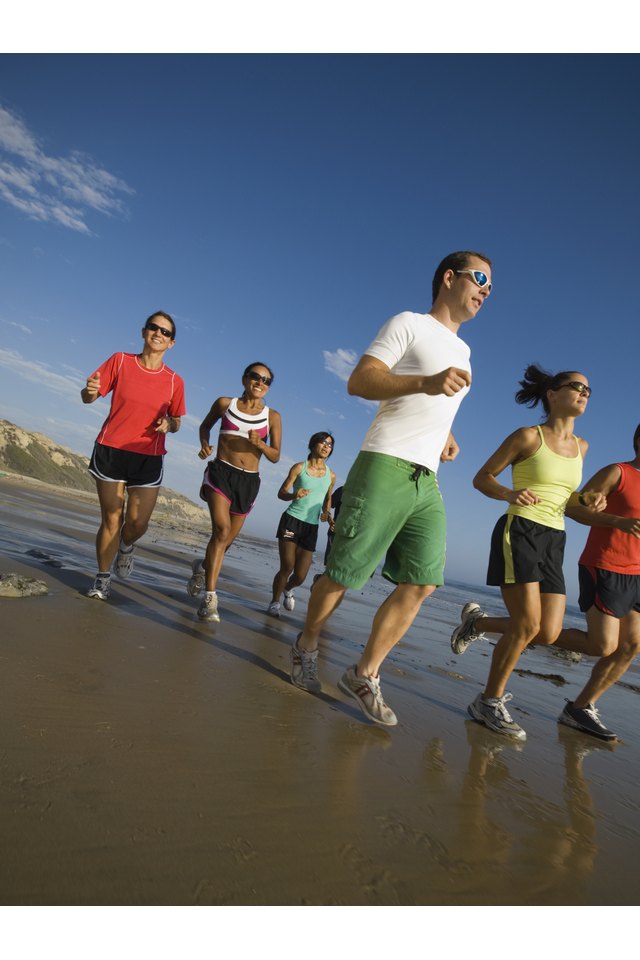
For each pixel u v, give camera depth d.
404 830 1.75
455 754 2.59
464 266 3.05
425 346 2.86
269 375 4.70
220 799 1.69
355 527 2.86
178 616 4.32
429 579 2.82
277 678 3.16
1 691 2.13
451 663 4.88
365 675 2.83
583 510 3.54
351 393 2.84
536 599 3.14
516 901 1.51
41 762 1.67
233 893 1.30
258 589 7.59
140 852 1.36
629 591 3.51
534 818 2.07
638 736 3.76
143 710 2.25
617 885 1.70
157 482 4.59
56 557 5.86
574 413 3.36
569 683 5.12
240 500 4.59
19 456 55.34
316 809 1.76
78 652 2.81
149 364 4.41
